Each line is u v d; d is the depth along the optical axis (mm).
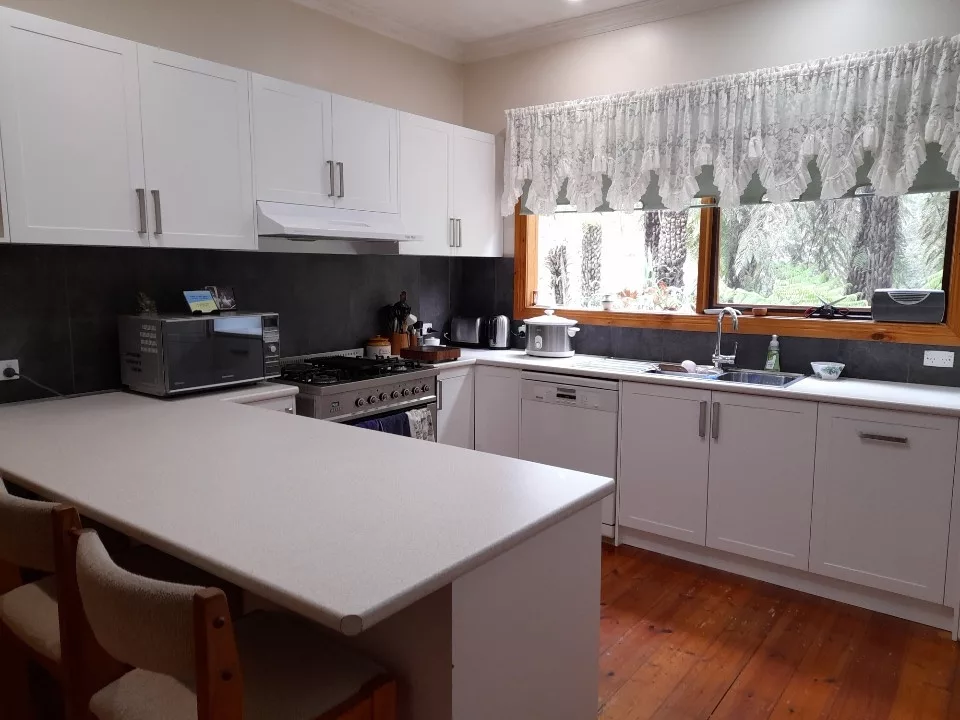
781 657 2523
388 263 4191
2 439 2080
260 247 3160
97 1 2768
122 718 1213
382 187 3611
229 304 3205
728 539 3174
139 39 2914
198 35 3125
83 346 2838
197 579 1772
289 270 3627
